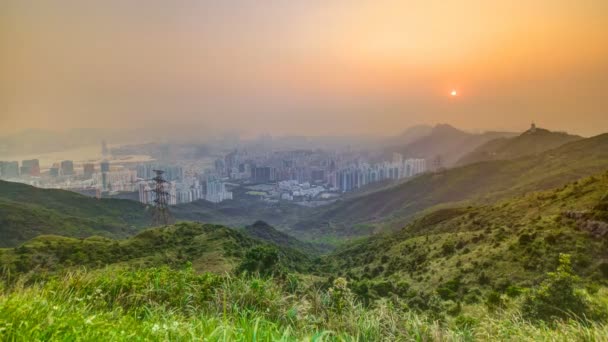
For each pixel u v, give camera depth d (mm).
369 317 4785
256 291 5285
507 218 47438
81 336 2873
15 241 75875
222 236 52250
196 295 5266
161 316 4320
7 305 3199
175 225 60281
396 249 52312
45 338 2816
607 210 29844
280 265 23609
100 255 40656
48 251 40062
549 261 26797
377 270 46188
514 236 34750
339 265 61219
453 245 40719
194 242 50469
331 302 5172
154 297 5246
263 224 116375
